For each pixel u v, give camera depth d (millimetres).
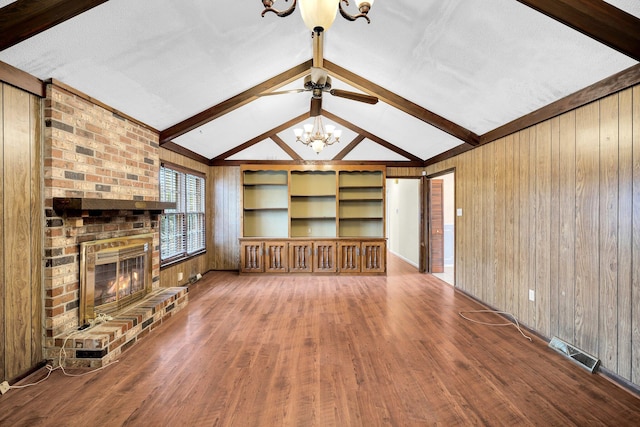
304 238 5816
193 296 4422
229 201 6148
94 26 2088
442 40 2672
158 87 3061
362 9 1600
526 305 3252
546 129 2965
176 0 2133
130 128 3387
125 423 1804
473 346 2830
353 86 4082
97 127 2875
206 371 2383
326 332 3137
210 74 3203
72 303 2590
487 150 3998
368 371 2387
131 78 2768
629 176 2164
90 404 1975
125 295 3197
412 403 2000
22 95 2227
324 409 1938
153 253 3857
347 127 5836
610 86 2270
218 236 6164
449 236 7145
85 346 2426
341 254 5844
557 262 2828
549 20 2053
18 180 2201
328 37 3312
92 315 2738
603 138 2359
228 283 5195
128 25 2188
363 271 5844
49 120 2375
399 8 2508
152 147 3830
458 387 2180
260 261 5816
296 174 6199
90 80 2582
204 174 5871
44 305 2404
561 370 2416
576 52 2203
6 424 1786
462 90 3295
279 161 6082
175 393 2098
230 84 3588
